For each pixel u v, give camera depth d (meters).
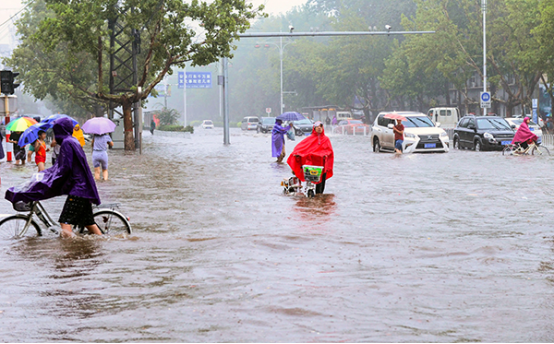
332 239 8.51
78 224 9.03
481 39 52.00
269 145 40.50
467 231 9.45
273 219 10.75
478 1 52.41
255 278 6.48
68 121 9.04
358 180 17.20
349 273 6.67
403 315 5.22
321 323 5.01
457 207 12.02
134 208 12.24
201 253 7.76
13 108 24.23
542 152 27.86
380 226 9.91
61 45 49.38
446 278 6.46
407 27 58.19
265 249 7.92
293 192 14.51
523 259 7.38
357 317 5.16
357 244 8.20
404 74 66.88
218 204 12.74
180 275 6.66
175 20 34.84
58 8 32.88
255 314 5.27
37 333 4.88
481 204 12.38
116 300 5.77
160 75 35.62
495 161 23.39
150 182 17.33
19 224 9.22
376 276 6.53
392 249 7.89
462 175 18.36
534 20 46.66
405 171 19.83
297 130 57.47
